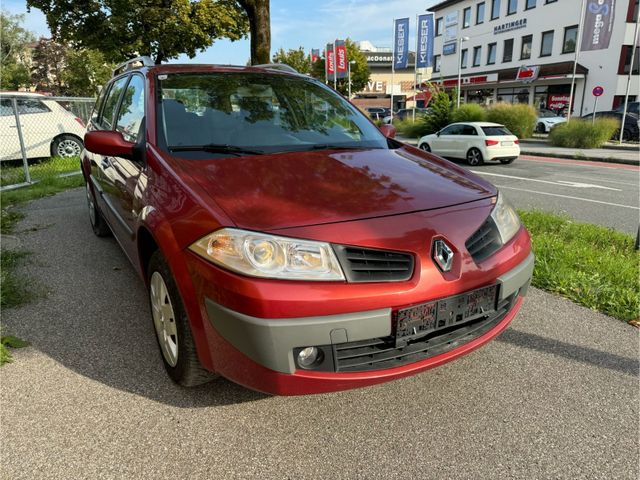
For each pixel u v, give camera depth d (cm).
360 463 206
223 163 256
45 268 430
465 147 1475
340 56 3684
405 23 3019
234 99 323
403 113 3681
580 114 2948
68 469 201
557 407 243
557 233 551
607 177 1159
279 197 220
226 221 201
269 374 196
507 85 3469
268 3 922
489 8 3594
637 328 325
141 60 386
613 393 254
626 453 212
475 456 210
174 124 290
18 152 1054
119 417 233
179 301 223
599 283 387
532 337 313
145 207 253
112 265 438
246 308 190
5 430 223
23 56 4762
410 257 207
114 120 384
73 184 859
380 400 249
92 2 1839
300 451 212
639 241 498
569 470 202
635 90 2742
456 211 232
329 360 200
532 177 1158
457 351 223
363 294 195
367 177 251
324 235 199
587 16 2158
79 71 3766
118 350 292
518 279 240
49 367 274
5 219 597
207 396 249
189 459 207
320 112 343
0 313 341
